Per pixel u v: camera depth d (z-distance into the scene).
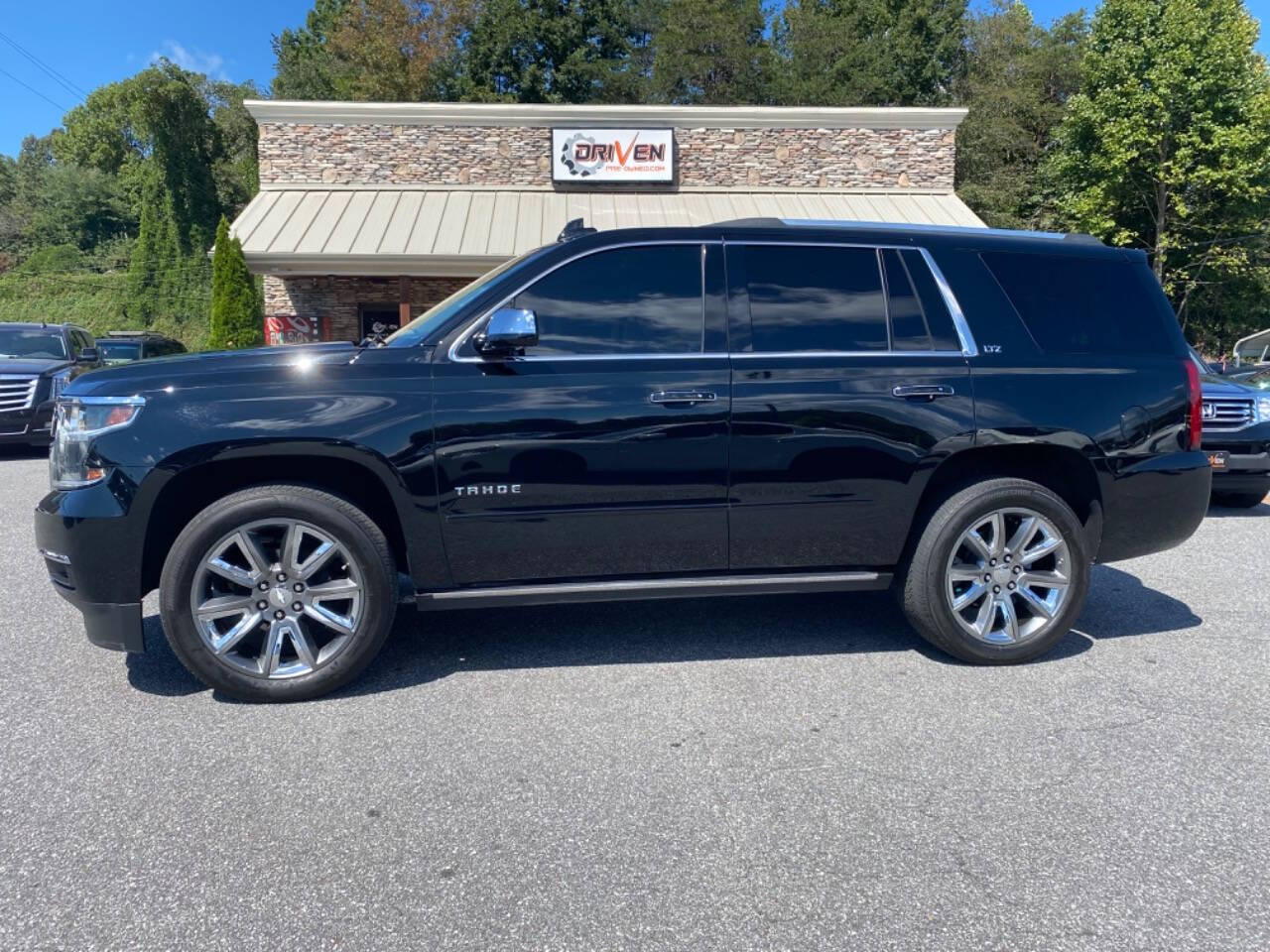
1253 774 3.31
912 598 4.32
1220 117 26.30
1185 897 2.58
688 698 3.99
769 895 2.59
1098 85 27.83
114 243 54.75
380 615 3.95
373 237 16.70
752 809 3.06
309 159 18.66
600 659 4.48
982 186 32.72
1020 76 35.72
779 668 4.35
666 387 3.99
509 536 3.99
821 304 4.23
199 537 3.75
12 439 12.15
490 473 3.92
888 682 4.17
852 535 4.22
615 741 3.58
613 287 4.13
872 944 2.39
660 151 18.81
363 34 39.94
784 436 4.07
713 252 4.21
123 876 2.69
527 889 2.63
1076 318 4.43
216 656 3.84
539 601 4.11
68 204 55.00
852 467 4.14
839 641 4.75
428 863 2.76
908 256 4.33
